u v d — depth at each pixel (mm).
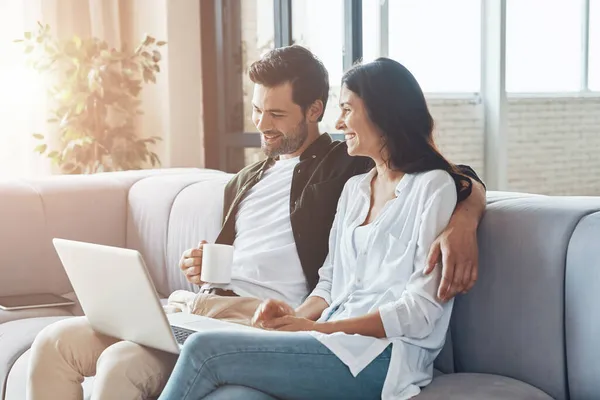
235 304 2592
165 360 2221
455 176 2277
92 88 4723
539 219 2180
